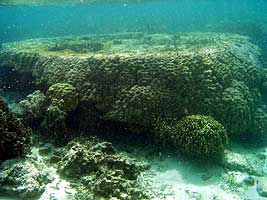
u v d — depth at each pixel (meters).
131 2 45.53
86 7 53.50
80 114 10.90
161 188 8.20
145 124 10.21
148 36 22.12
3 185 7.02
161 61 11.11
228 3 67.50
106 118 10.43
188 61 11.23
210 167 9.36
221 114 10.70
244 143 11.50
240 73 12.53
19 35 42.97
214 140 9.27
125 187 7.37
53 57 12.95
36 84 12.67
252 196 8.29
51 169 8.35
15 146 7.79
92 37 23.34
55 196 7.08
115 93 10.68
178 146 9.73
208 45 15.01
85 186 7.44
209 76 11.13
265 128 11.67
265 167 9.96
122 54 11.79
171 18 73.00
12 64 14.70
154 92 10.45
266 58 19.89
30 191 6.91
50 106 10.24
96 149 8.64
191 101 10.63
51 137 10.14
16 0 35.16
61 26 57.81
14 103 13.31
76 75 11.36
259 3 73.06
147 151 10.12
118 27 42.88
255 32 25.52
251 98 11.84
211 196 8.08
